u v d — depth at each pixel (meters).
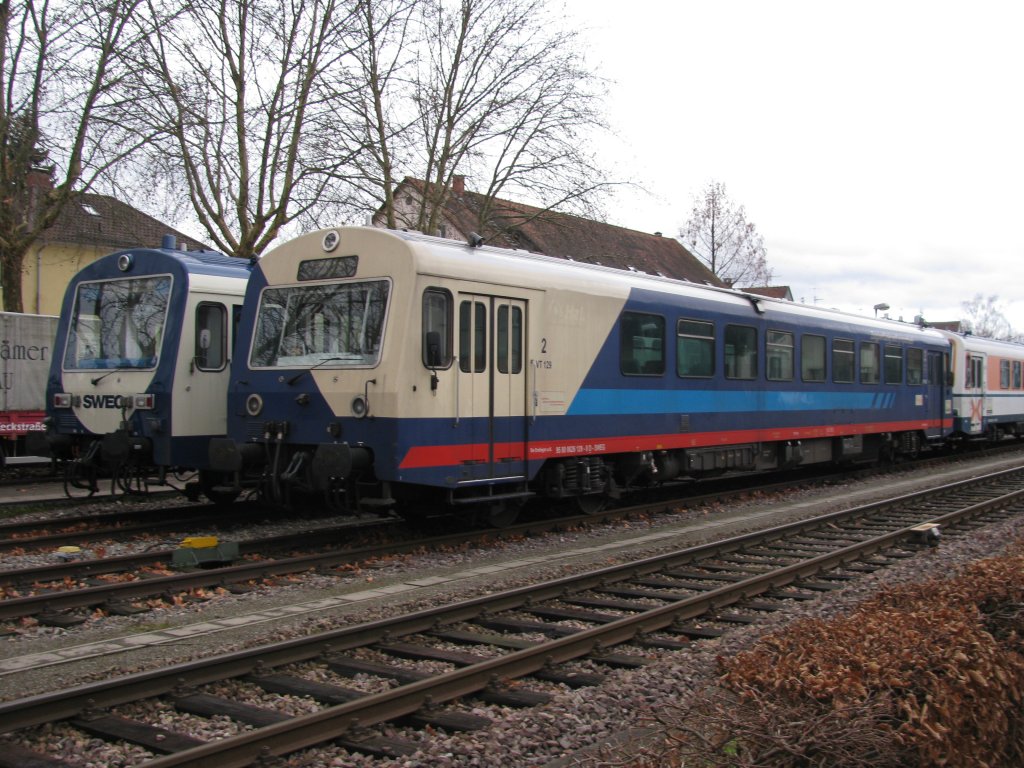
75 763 4.50
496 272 10.81
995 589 5.98
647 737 4.84
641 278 13.59
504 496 10.93
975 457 26.20
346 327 10.24
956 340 25.08
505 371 10.91
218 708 5.16
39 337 17.81
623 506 14.69
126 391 12.61
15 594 8.25
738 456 15.41
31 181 19.88
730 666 4.88
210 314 12.59
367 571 9.23
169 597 7.96
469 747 4.69
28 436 13.55
